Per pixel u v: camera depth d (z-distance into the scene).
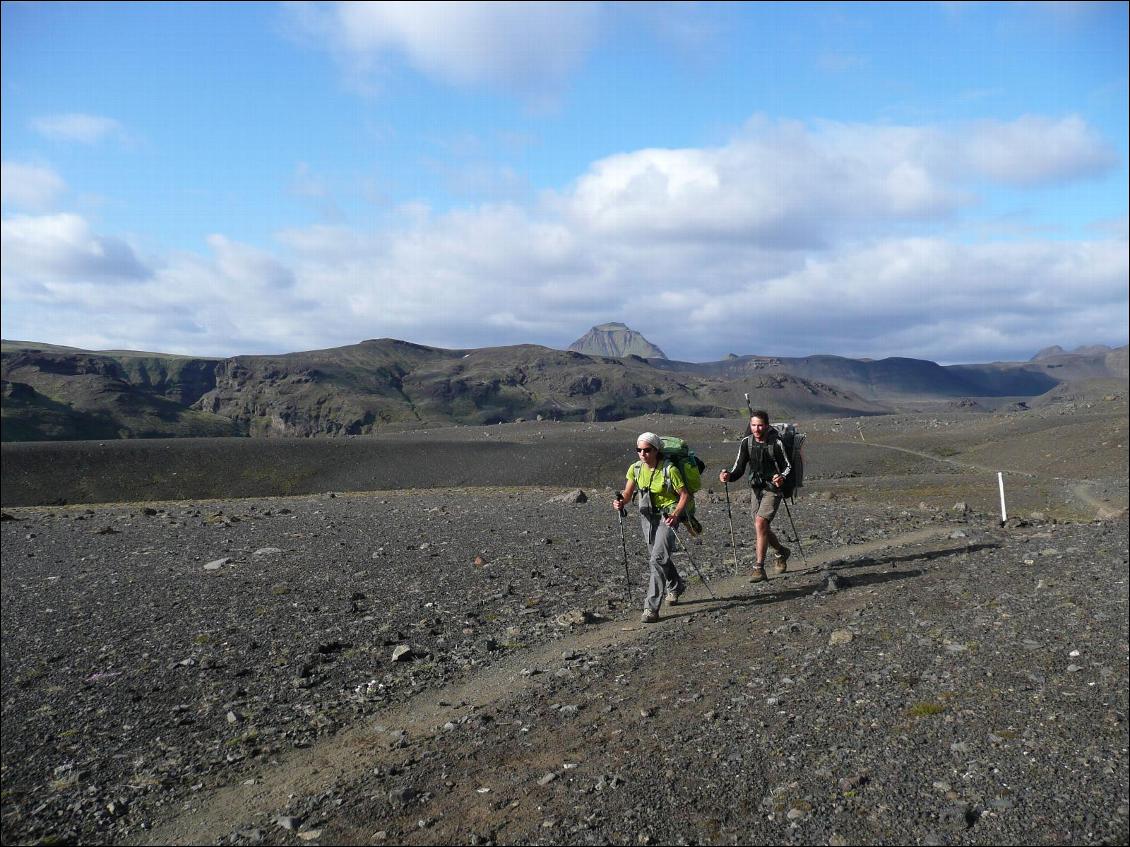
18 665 9.94
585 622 10.52
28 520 30.94
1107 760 5.02
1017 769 4.93
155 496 117.44
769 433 12.26
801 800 4.61
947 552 14.34
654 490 10.32
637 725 6.12
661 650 8.54
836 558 14.43
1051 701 6.16
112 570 16.95
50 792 6.10
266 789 5.79
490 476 122.25
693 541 17.52
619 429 187.62
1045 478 74.12
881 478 89.06
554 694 7.38
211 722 7.57
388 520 25.27
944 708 6.05
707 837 4.25
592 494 37.62
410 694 8.09
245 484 122.50
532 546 17.83
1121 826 4.20
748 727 5.83
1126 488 55.34
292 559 17.12
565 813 4.62
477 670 8.81
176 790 5.97
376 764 6.02
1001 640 7.98
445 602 12.33
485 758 5.76
